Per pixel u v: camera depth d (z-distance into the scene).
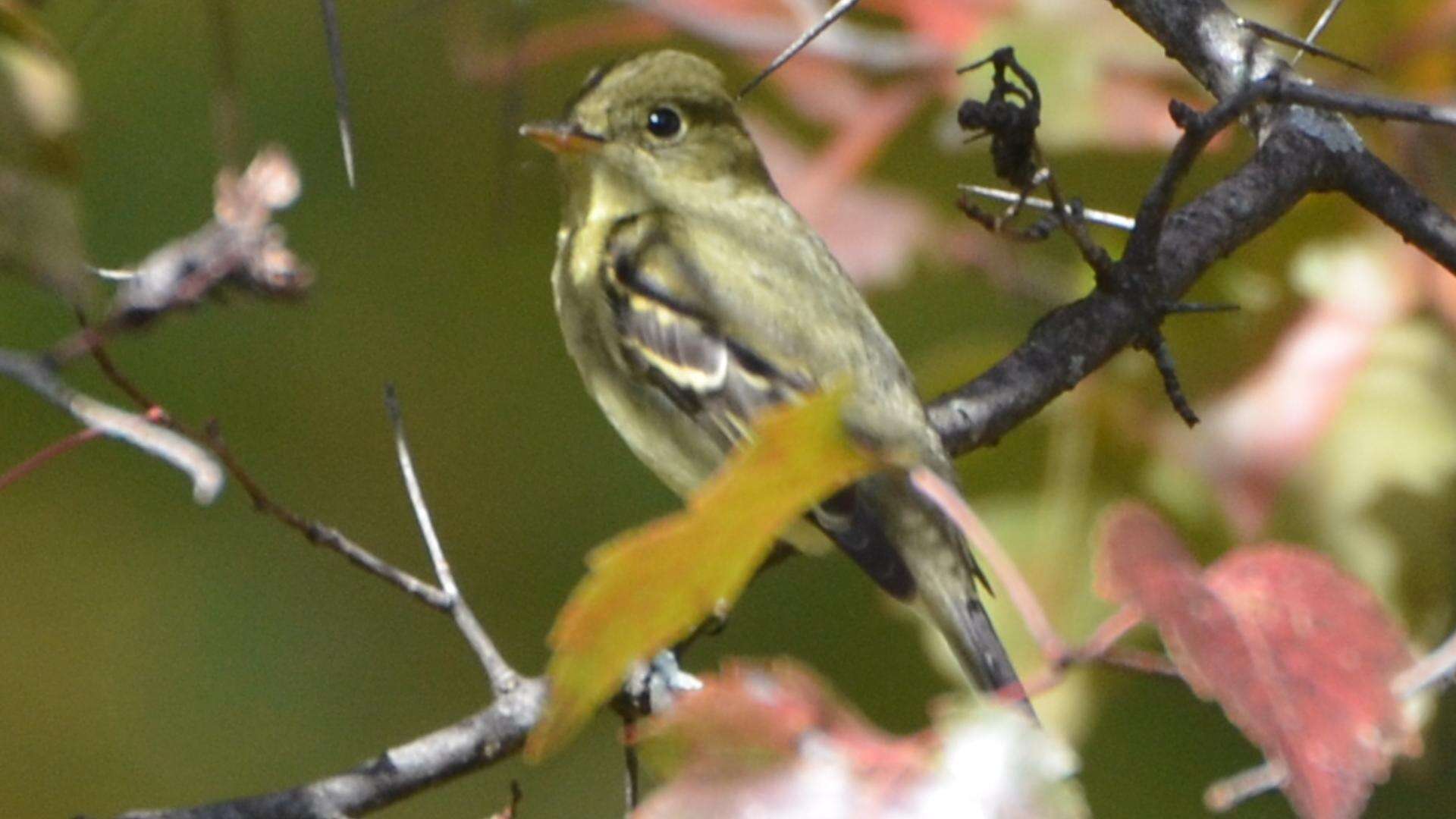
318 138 13.97
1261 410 9.06
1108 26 9.33
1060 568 8.93
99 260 13.03
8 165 4.93
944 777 3.98
